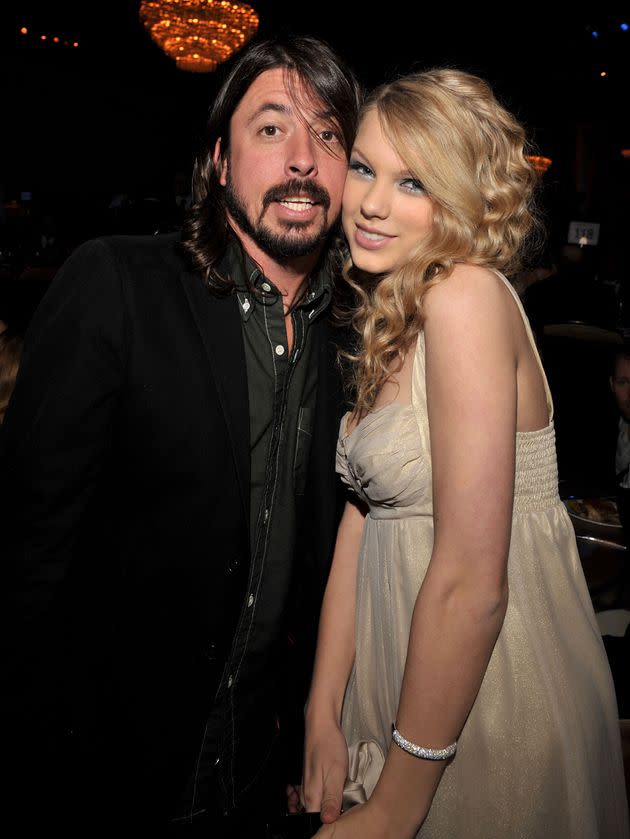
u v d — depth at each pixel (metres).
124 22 11.96
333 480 1.60
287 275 1.50
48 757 1.47
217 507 1.42
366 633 1.46
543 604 1.32
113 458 1.42
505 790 1.27
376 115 1.30
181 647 1.47
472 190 1.25
